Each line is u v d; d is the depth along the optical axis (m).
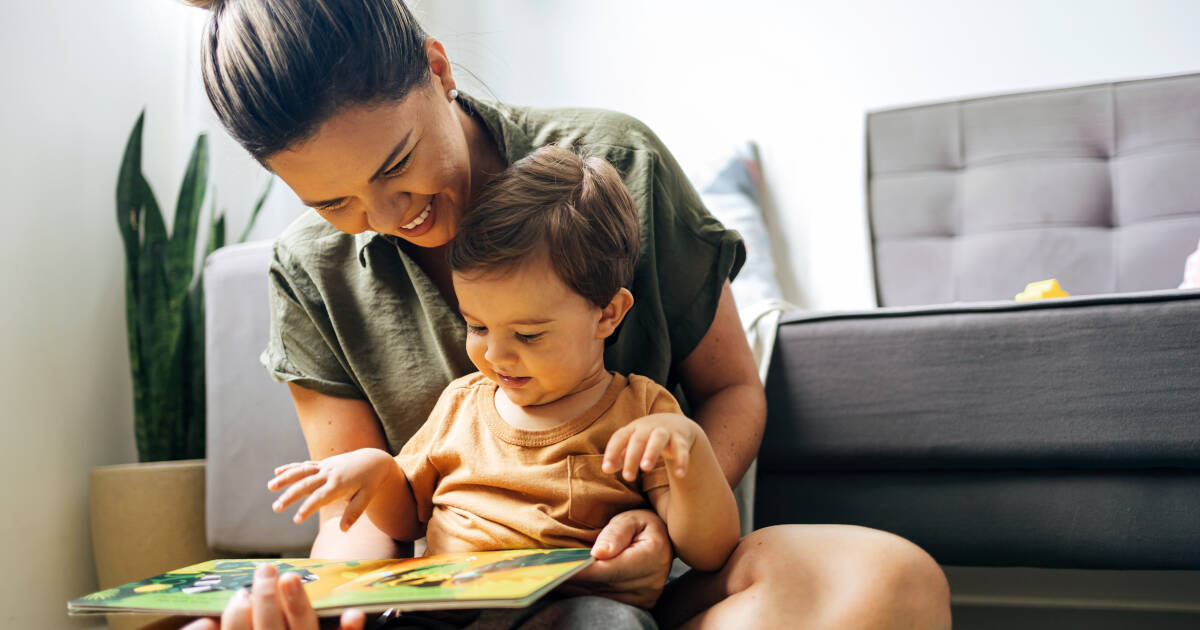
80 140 1.86
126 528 1.60
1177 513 1.06
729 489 0.80
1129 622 1.28
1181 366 1.06
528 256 0.81
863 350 1.19
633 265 0.92
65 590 1.72
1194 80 2.21
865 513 1.19
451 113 0.86
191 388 1.86
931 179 2.39
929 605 0.74
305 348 1.06
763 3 2.61
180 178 2.17
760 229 2.43
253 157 0.79
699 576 0.84
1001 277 2.24
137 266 1.83
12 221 1.68
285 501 0.80
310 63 0.72
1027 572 1.49
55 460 1.73
